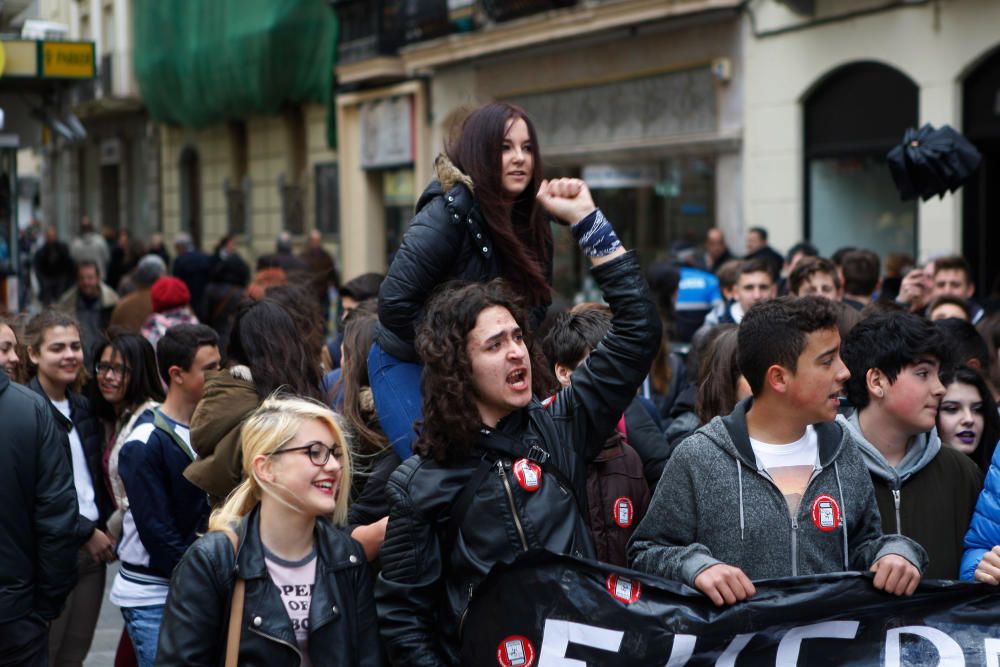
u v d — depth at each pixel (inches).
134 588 186.5
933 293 293.6
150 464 183.9
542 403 135.9
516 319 124.9
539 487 122.6
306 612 125.6
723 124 615.8
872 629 122.8
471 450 122.7
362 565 129.6
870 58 527.5
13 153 517.3
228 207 1115.3
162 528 182.4
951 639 121.7
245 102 1003.9
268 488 125.3
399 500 123.4
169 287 349.4
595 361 131.4
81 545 203.8
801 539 124.6
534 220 146.4
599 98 705.6
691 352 214.1
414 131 872.3
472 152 141.6
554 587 120.3
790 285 273.3
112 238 1030.4
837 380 124.6
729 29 606.9
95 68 550.9
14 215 520.1
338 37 934.4
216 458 164.7
